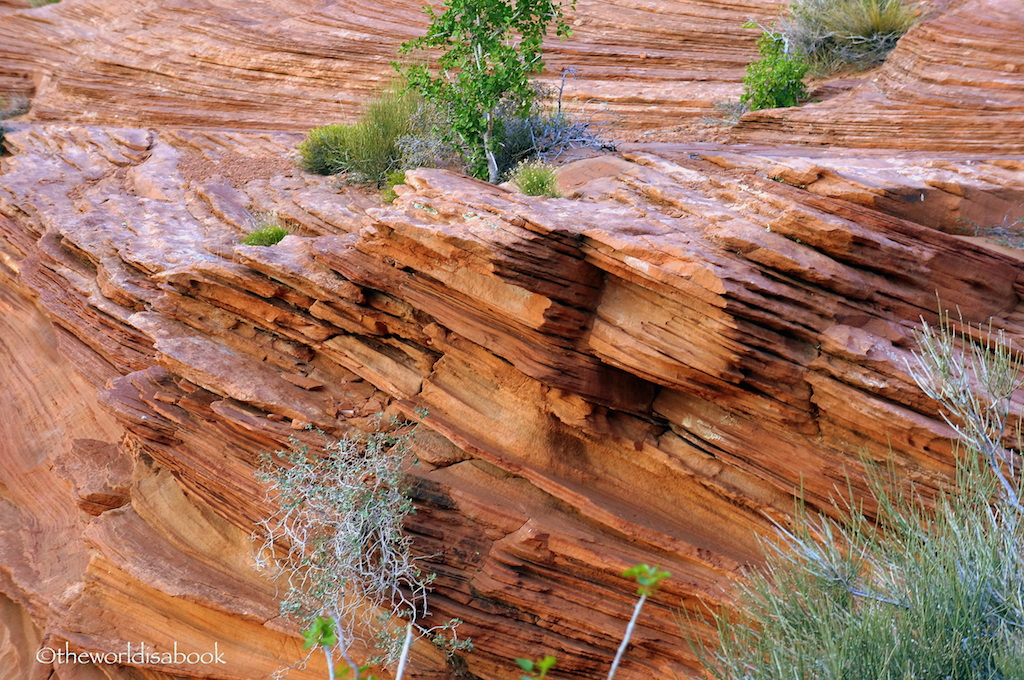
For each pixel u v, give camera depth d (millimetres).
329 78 20500
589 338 8289
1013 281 8188
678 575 7996
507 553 8469
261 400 9695
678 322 7711
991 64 11484
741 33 17156
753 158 9961
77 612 10180
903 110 11562
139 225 13680
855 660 5316
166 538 10508
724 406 8023
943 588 5559
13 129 21734
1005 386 6320
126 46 23984
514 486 8867
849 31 14664
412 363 9719
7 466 13680
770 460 7906
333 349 10031
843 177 8938
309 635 4492
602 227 7980
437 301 9062
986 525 6086
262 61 21438
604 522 8312
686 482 8531
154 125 21297
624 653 8188
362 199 12727
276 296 10188
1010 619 5523
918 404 7062
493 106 12078
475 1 12266
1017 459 6660
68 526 12211
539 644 8406
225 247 12352
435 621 8625
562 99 16531
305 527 8617
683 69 17047
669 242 7777
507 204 8656
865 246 7758
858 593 6109
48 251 14477
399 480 8695
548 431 8867
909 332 7648
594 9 19062
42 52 25984
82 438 13219
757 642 6422
